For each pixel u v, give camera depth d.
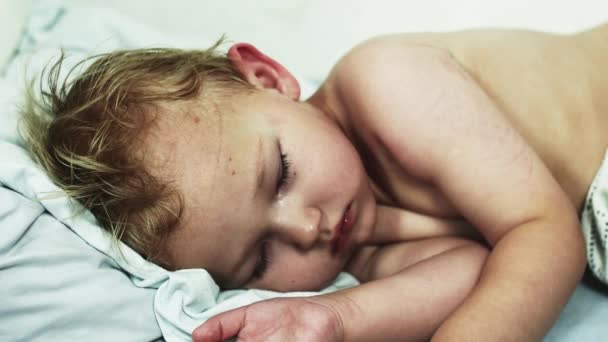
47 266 0.53
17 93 0.63
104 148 0.56
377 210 0.64
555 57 0.64
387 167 0.62
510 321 0.51
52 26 0.76
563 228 0.54
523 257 0.53
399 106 0.58
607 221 0.59
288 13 0.84
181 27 0.85
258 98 0.60
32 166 0.56
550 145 0.61
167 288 0.54
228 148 0.56
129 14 0.87
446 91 0.58
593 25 0.76
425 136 0.58
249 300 0.55
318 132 0.59
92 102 0.59
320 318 0.52
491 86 0.63
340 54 0.81
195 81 0.60
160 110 0.57
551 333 0.56
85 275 0.53
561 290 0.53
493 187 0.56
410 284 0.56
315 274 0.59
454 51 0.64
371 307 0.54
